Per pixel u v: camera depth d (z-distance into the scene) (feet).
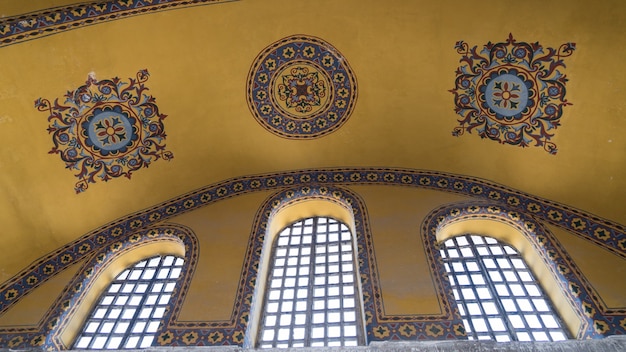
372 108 27.02
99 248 25.31
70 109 24.72
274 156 28.27
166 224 26.23
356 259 23.48
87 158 25.90
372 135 27.61
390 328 19.39
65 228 25.68
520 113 24.64
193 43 24.85
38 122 24.35
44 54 22.98
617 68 21.89
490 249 24.16
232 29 24.85
